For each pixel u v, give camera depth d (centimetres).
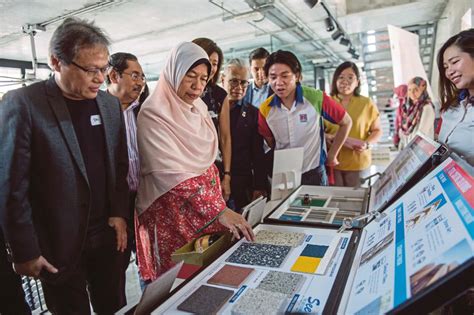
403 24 655
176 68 133
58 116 114
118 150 136
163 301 74
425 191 86
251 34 684
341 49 861
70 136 117
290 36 652
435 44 672
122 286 175
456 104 151
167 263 132
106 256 143
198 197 125
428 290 49
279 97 200
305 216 133
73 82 110
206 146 142
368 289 65
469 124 136
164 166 127
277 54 188
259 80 265
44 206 117
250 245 105
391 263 66
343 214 134
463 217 57
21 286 168
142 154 133
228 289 79
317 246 102
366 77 944
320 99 203
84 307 134
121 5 468
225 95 207
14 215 108
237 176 219
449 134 149
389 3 544
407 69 411
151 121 131
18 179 107
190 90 135
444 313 87
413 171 114
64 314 132
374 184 167
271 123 203
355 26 661
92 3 448
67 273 122
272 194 177
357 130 278
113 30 581
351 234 106
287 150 177
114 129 133
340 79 277
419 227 70
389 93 941
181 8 505
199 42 190
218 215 117
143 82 183
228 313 70
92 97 115
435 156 106
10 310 164
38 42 584
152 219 135
